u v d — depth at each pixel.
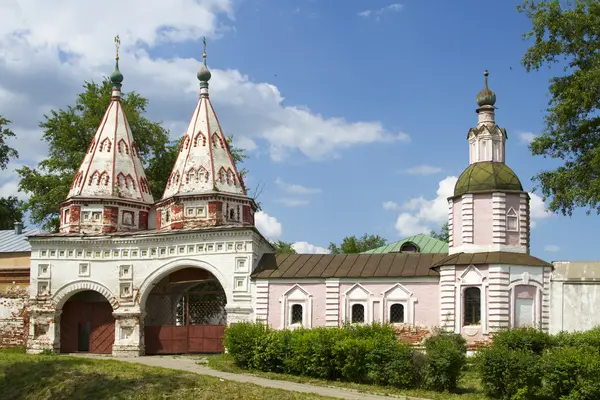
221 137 44.59
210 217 41.78
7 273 44.84
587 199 33.44
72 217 43.97
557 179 34.56
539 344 29.48
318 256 40.75
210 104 45.56
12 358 33.97
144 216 45.69
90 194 44.19
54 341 42.06
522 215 37.25
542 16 34.19
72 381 27.97
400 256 39.56
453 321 35.66
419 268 37.88
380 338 28.78
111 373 28.62
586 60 34.38
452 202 38.38
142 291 41.31
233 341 32.41
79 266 42.53
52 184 57.00
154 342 41.31
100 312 42.75
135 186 45.81
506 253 36.25
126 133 47.06
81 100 59.47
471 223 37.16
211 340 40.88
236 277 39.47
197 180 42.78
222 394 25.19
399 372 27.25
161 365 34.25
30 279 42.94
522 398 24.84
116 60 48.44
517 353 25.72
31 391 28.03
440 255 38.91
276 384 27.97
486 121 39.34
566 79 34.56
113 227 43.81
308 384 28.11
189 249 40.78
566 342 30.06
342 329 30.69
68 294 42.41
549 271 35.56
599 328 31.77
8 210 69.75
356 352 28.20
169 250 41.22
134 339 40.94
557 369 24.56
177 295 46.16
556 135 35.38
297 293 38.72
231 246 39.88
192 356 39.53
